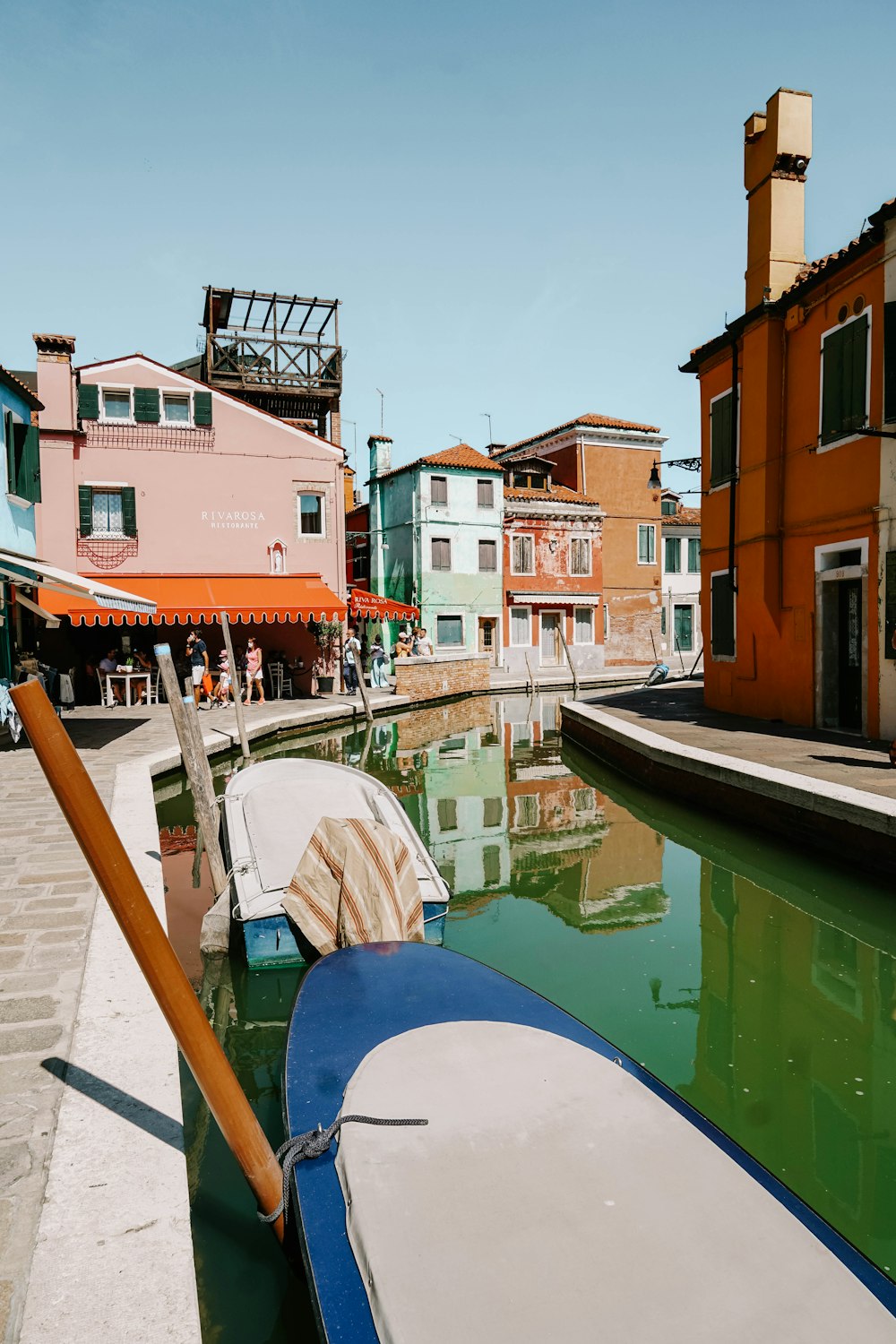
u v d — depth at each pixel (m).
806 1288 2.12
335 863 5.67
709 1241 2.27
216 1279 3.04
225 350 26.33
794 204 14.55
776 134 14.30
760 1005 5.59
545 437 38.72
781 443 14.52
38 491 16.67
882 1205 3.66
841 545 12.87
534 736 18.94
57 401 21.91
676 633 39.34
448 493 33.94
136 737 14.60
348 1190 2.49
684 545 39.31
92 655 22.48
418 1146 2.65
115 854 2.58
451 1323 2.01
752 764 10.05
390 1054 3.25
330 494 24.28
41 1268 2.45
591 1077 3.07
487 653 35.12
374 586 37.12
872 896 7.38
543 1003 3.83
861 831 7.64
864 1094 4.55
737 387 15.63
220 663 23.84
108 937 4.93
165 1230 2.61
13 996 4.19
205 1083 2.62
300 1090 3.15
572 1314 2.03
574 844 9.54
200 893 7.52
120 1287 2.38
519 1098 2.93
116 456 22.61
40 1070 3.52
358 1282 2.21
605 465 36.94
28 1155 2.97
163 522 22.97
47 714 2.52
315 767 9.01
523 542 35.41
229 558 23.53
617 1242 2.25
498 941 6.68
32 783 9.82
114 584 21.73
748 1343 1.96
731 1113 4.36
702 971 6.09
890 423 11.56
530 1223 2.32
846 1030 5.28
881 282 11.72
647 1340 1.96
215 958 6.24
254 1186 2.69
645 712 16.91
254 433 23.64
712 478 16.89
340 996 3.93
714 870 8.48
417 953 4.52
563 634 36.19
